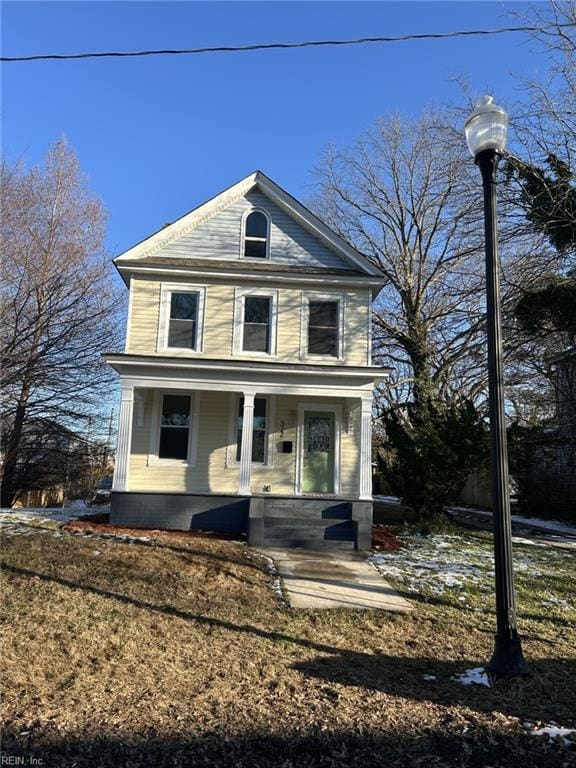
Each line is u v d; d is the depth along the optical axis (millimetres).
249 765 3500
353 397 13148
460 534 14148
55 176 22172
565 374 18797
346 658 5512
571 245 14375
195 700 4391
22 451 21344
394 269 22922
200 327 13844
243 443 12852
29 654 5156
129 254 14031
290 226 14805
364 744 3818
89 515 13969
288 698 4508
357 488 14250
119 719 4016
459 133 17500
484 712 4348
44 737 3707
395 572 9547
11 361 19438
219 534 12148
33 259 20641
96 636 5727
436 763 3615
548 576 9555
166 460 13820
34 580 7609
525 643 6113
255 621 6562
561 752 3797
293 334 14055
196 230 14555
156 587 7695
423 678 5031
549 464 18984
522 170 14344
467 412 15078
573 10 12023
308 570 9438
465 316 19984
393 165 22984
